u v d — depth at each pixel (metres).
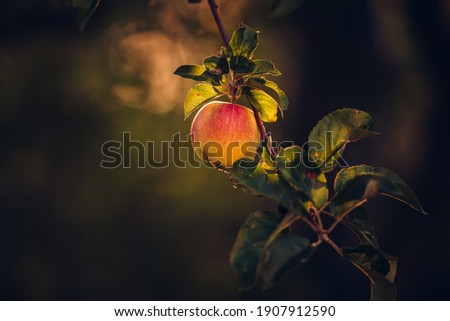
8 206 8.73
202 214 10.20
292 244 1.53
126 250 9.66
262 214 1.58
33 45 7.73
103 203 9.47
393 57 7.02
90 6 1.94
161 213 10.03
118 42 8.44
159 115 9.52
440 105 7.19
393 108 7.05
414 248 7.54
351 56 6.96
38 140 8.70
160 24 8.30
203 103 2.03
